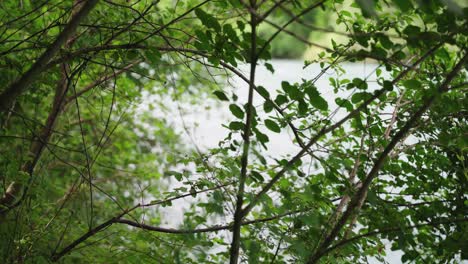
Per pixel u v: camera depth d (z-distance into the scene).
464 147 2.57
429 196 3.10
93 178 3.53
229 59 2.38
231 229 2.80
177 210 5.41
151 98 6.44
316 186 2.37
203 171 2.85
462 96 2.72
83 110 5.45
